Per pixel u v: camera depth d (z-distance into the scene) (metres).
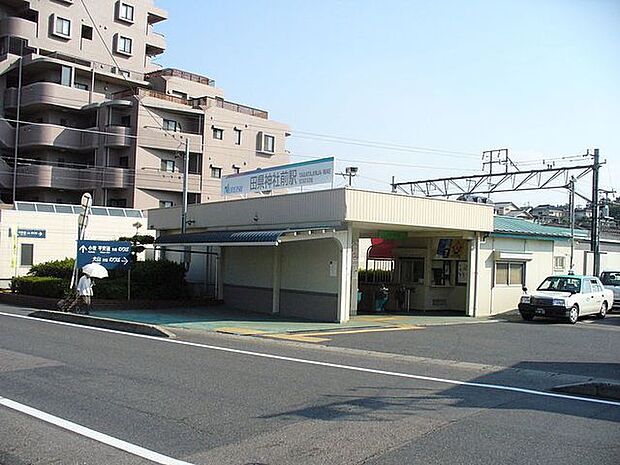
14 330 15.80
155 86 53.88
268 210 22.09
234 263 24.86
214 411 7.62
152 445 6.25
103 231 38.25
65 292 22.20
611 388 9.09
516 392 9.34
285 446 6.25
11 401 8.05
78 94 48.19
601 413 8.01
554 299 21.47
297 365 11.34
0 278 33.53
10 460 5.79
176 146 48.50
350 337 16.06
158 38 58.50
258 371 10.54
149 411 7.59
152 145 47.34
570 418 7.68
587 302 22.45
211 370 10.52
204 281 27.05
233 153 52.84
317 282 20.52
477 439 6.60
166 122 49.16
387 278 25.92
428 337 16.39
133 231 39.66
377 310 23.59
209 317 20.56
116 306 22.48
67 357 11.59
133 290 23.72
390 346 14.52
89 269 20.25
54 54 48.97
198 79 57.00
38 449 6.12
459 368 11.65
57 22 50.50
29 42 49.00
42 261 35.41
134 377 9.72
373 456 5.95
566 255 28.56
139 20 56.44
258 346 14.08
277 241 17.72
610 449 6.31
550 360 12.86
